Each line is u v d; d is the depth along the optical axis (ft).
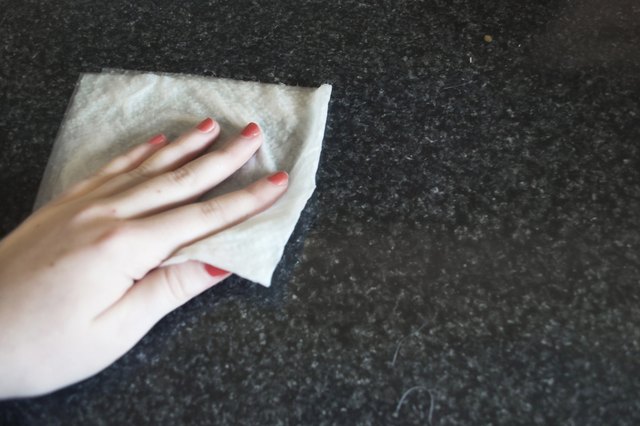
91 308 1.42
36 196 1.65
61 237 1.46
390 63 1.81
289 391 1.44
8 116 1.77
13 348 1.40
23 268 1.43
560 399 1.42
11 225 1.62
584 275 1.52
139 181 1.57
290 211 1.55
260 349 1.48
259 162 1.63
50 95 1.80
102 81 1.79
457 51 1.82
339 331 1.49
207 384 1.45
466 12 1.89
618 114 1.71
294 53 1.84
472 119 1.71
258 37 1.87
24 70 1.84
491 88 1.76
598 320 1.48
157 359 1.48
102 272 1.43
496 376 1.44
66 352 1.41
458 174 1.64
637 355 1.45
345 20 1.89
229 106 1.72
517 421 1.41
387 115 1.73
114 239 1.45
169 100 1.75
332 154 1.68
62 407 1.44
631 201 1.60
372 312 1.50
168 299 1.48
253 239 1.51
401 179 1.64
